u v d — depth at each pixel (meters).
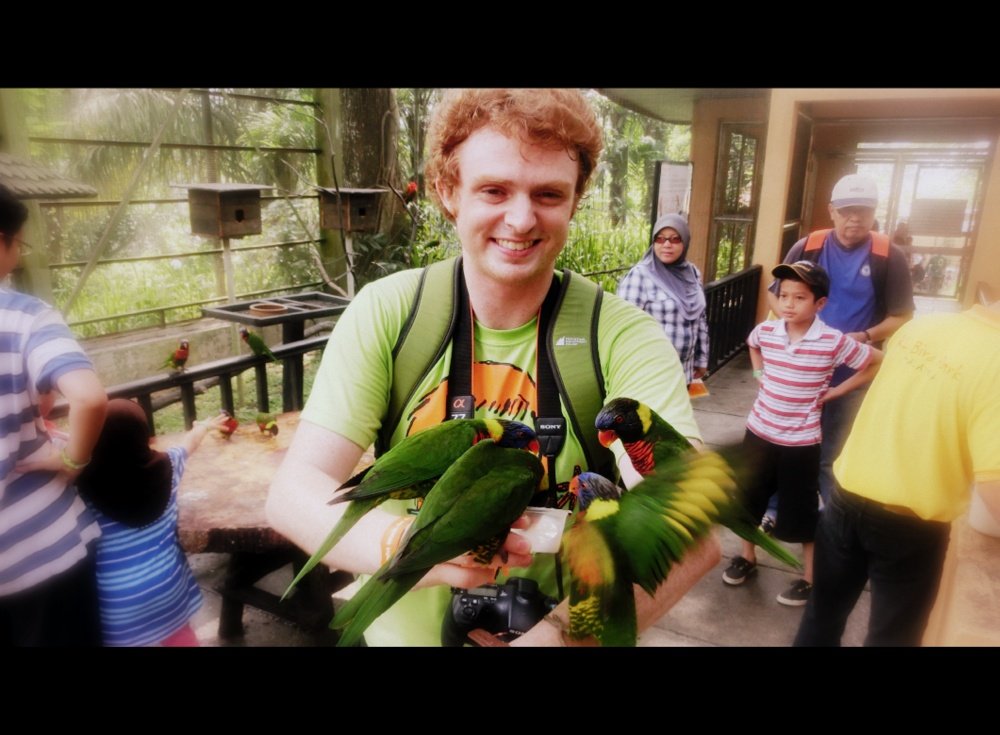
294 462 0.93
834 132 4.84
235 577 2.06
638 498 0.64
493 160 0.86
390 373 1.00
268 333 4.81
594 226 6.79
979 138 4.10
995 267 3.88
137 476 1.34
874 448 1.28
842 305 2.63
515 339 0.98
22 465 1.21
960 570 1.09
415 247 6.72
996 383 1.19
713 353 4.55
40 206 3.72
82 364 1.23
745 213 5.69
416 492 0.81
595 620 0.62
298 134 6.27
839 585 1.26
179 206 5.08
